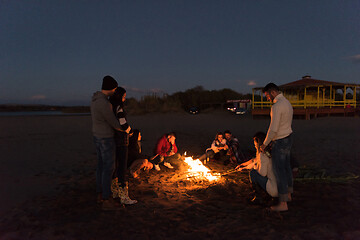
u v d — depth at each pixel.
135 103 26.97
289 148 3.13
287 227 2.75
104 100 3.19
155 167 5.25
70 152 7.23
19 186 4.24
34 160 6.19
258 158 3.45
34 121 19.25
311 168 5.17
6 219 2.98
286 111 3.04
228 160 5.93
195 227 2.77
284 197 3.08
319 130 11.95
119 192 3.42
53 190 4.05
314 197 3.65
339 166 5.33
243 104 29.78
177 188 4.16
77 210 3.25
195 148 7.95
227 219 2.96
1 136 10.70
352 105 22.19
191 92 38.25
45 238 2.54
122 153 3.44
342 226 2.77
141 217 3.04
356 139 8.93
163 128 13.84
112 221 2.92
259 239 2.50
